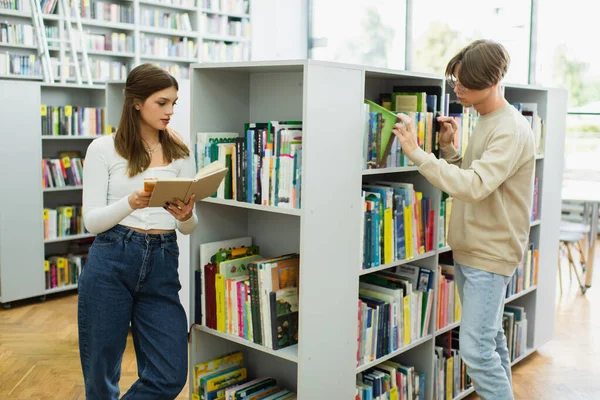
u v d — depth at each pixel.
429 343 3.02
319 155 2.25
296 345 2.45
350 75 2.36
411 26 7.59
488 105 2.42
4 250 4.86
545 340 4.16
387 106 3.02
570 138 7.43
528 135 2.39
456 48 7.35
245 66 2.38
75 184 5.50
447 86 3.24
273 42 8.62
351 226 2.45
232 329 2.55
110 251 2.13
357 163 2.44
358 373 2.82
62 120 5.54
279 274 2.42
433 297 2.99
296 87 2.58
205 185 2.06
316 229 2.28
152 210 2.19
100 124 5.84
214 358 2.82
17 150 4.94
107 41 7.36
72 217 5.48
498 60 2.30
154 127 2.17
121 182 2.17
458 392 3.31
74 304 5.06
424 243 2.89
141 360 2.29
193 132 2.59
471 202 2.31
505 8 7.18
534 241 3.99
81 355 2.22
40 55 6.15
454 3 7.31
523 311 3.93
